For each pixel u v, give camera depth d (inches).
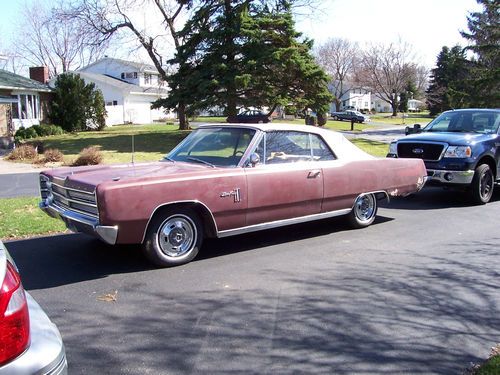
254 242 259.9
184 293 185.5
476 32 1845.5
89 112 1375.5
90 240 260.8
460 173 362.9
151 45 1286.9
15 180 524.7
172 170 223.9
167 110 945.5
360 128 1850.4
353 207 283.1
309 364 133.9
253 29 855.7
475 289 192.4
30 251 239.8
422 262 227.3
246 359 136.2
